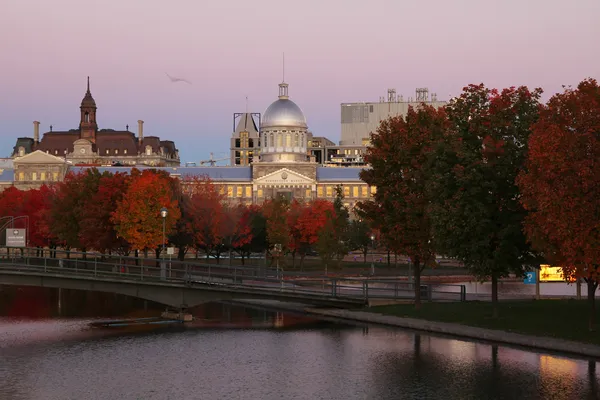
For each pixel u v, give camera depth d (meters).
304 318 71.12
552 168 46.91
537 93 57.22
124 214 98.19
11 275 65.31
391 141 66.62
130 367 47.53
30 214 137.62
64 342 57.31
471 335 54.38
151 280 69.38
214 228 113.69
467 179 54.69
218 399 39.19
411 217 64.69
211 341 57.44
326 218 127.81
